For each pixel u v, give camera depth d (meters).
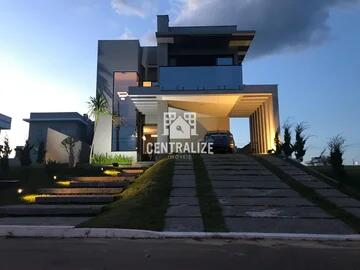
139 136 30.31
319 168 17.67
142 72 32.66
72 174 19.33
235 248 7.38
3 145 21.00
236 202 11.66
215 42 29.64
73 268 5.90
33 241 8.05
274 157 20.41
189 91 24.59
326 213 10.51
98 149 29.83
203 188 13.43
